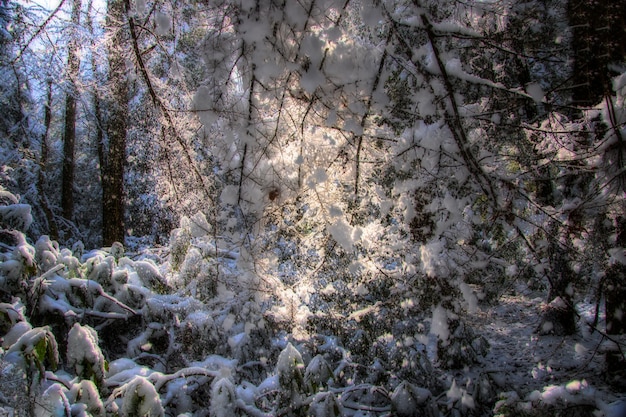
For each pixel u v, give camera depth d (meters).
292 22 2.04
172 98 2.95
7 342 2.89
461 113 2.39
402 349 4.79
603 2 2.48
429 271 3.55
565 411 2.77
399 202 2.97
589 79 2.83
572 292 3.97
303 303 4.46
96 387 3.07
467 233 3.28
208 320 4.48
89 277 4.76
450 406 4.31
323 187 2.67
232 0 2.06
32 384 2.67
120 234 9.58
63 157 12.55
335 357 4.68
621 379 4.09
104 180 9.51
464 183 2.42
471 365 5.44
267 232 2.91
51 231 10.75
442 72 2.10
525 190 2.82
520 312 7.46
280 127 2.35
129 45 2.84
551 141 3.12
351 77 2.17
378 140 2.68
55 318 4.15
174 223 6.11
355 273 3.84
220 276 4.47
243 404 3.37
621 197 2.95
